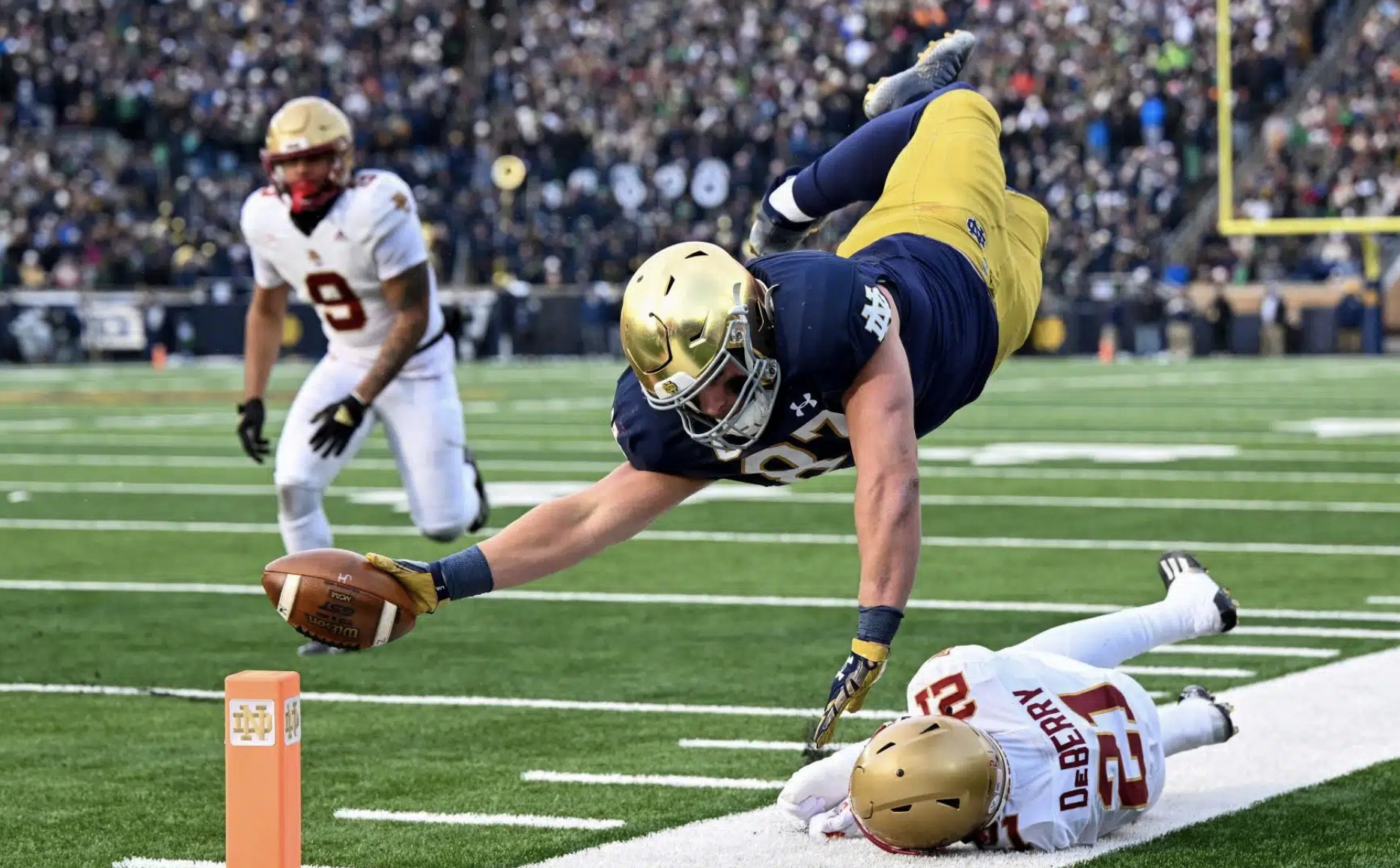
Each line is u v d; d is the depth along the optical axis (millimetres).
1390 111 102938
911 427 13336
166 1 120375
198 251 109500
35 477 45594
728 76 126312
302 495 23891
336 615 13133
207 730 18766
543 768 16938
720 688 20625
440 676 21484
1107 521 35688
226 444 54656
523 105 124312
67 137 115375
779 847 14008
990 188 16219
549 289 112625
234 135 116438
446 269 113500
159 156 115250
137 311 103062
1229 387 82312
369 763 17172
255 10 121875
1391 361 109000
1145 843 13992
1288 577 28438
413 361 24750
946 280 14914
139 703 20141
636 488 14164
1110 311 115688
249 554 32250
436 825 14906
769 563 30609
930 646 22875
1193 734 15461
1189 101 123125
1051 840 13742
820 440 13586
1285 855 13656
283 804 10625
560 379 89438
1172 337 115875
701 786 16125
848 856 13727
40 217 108250
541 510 14055
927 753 13242
